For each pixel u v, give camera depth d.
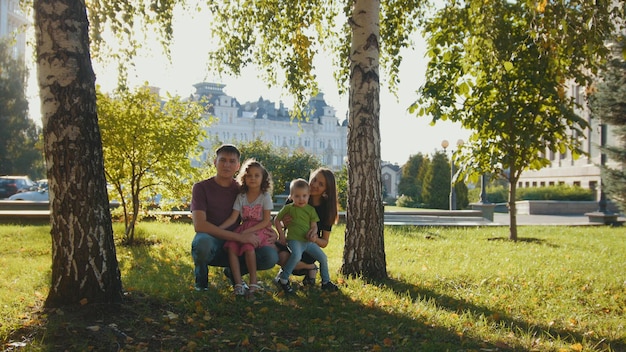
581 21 6.79
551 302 5.97
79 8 4.43
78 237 4.43
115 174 9.86
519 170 12.59
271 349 3.95
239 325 4.41
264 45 9.77
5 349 3.66
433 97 11.20
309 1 9.34
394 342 4.20
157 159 9.79
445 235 13.62
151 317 4.45
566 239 13.13
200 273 5.42
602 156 19.52
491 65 9.45
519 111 11.41
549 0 6.69
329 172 6.13
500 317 5.16
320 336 4.30
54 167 4.40
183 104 9.98
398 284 6.48
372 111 6.79
